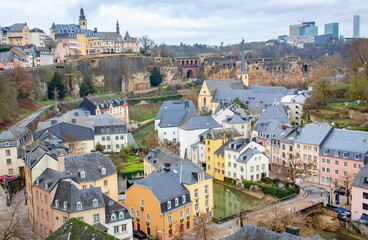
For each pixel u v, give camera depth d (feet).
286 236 191.62
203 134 495.82
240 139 441.68
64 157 324.80
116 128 543.39
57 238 210.79
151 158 401.29
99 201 271.49
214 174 459.73
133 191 309.63
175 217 300.20
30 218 319.88
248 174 417.28
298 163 407.64
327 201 363.35
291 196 374.63
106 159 340.80
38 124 536.01
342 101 634.84
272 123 517.96
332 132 432.66
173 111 592.60
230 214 348.59
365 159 383.24
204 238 276.41
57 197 274.57
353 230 313.32
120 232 275.59
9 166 414.62
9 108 595.47
